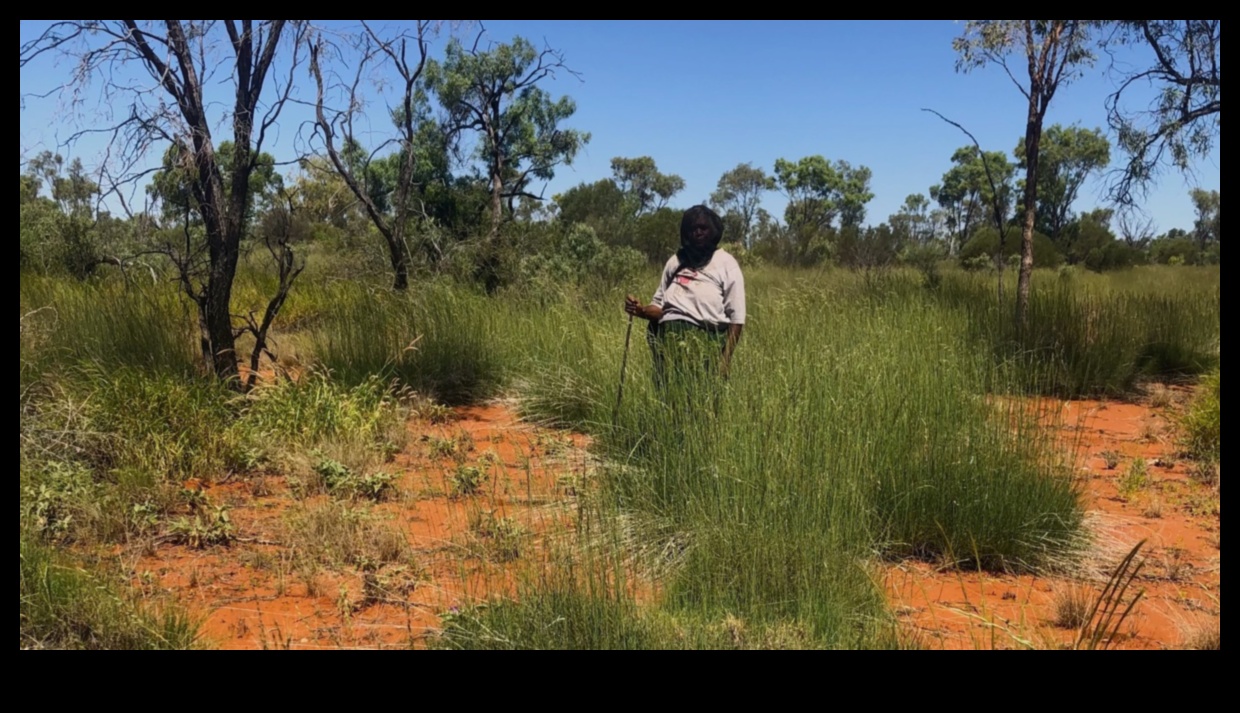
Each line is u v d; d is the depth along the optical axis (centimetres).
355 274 1288
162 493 572
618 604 388
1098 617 448
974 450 548
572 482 577
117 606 395
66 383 715
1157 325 1212
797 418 528
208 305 792
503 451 748
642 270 1516
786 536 448
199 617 421
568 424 827
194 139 758
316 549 500
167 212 901
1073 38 1120
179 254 956
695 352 588
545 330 1002
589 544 437
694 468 524
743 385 558
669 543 485
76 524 513
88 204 1005
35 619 386
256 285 1271
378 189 1462
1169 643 419
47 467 563
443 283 1159
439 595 449
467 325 991
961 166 5669
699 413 551
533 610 386
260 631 412
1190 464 727
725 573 435
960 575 501
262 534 539
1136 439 819
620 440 615
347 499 589
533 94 1541
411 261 1268
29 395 690
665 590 446
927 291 1348
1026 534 520
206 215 784
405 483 645
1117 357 1040
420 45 1177
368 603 447
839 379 586
